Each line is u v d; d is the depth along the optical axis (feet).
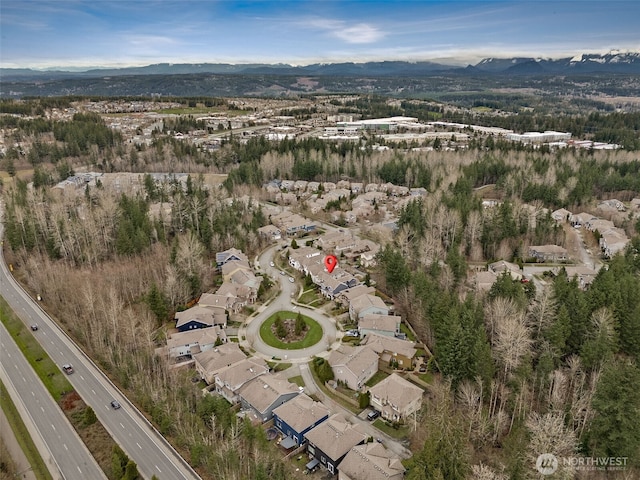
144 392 236.02
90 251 401.49
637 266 350.64
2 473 200.54
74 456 208.33
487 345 235.20
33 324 319.27
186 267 365.20
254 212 518.37
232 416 215.92
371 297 333.83
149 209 506.07
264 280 376.48
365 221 538.88
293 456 211.82
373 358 269.85
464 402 229.66
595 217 509.76
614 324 255.09
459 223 432.66
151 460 204.44
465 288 354.33
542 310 263.49
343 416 226.99
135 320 289.94
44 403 243.40
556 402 211.61
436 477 159.74
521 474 163.02
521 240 441.27
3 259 431.43
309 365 279.90
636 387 178.40
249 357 278.05
